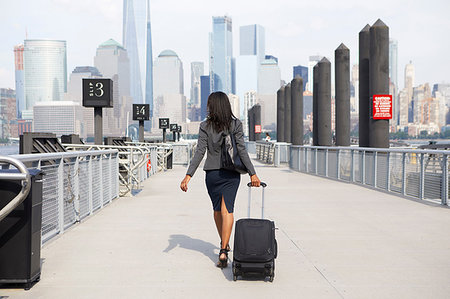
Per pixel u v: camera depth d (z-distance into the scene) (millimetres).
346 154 14492
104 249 5293
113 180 10000
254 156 40719
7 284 3906
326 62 21688
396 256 4961
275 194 11008
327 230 6430
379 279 4121
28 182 3451
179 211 8258
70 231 6375
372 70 14477
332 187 12773
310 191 11695
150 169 16984
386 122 14492
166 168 21500
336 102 20094
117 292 3762
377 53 14375
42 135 8445
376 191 11711
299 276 4215
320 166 17203
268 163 27203
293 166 21422
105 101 11500
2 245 3791
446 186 8820
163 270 4422
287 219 7355
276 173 19078
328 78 21703
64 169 6414
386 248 5336
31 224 3826
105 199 9164
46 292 3760
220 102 4395
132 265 4605
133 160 11898
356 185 13375
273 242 4055
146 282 4035
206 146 4457
